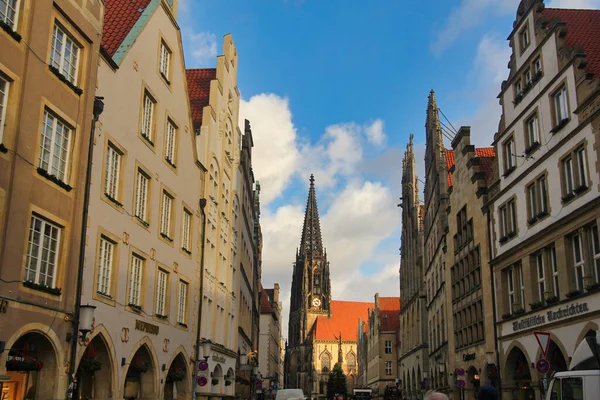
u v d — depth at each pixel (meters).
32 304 17.44
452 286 46.66
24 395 18.52
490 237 37.16
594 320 24.58
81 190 20.38
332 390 154.38
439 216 53.19
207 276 36.66
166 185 29.28
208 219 36.81
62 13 19.67
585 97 26.08
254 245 73.88
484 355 37.69
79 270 20.06
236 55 47.44
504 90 35.94
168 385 31.22
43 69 18.48
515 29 34.59
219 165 40.53
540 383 28.97
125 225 24.34
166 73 30.30
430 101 59.25
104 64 22.91
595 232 25.39
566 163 28.00
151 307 26.83
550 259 29.48
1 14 16.88
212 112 38.53
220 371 40.69
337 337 177.50
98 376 22.56
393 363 104.50
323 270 185.88
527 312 31.11
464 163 43.03
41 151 18.55
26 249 17.38
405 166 83.62
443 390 49.91
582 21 31.95
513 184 33.78
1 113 16.75
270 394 102.81
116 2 28.89
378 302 109.62
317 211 191.38
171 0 31.62
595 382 14.74
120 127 24.16
